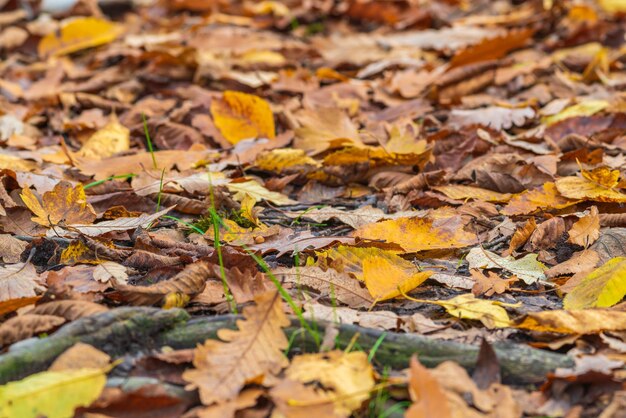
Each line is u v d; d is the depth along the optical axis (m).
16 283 3.33
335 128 5.48
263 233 4.01
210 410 2.50
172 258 3.63
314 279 3.45
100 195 4.54
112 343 2.85
